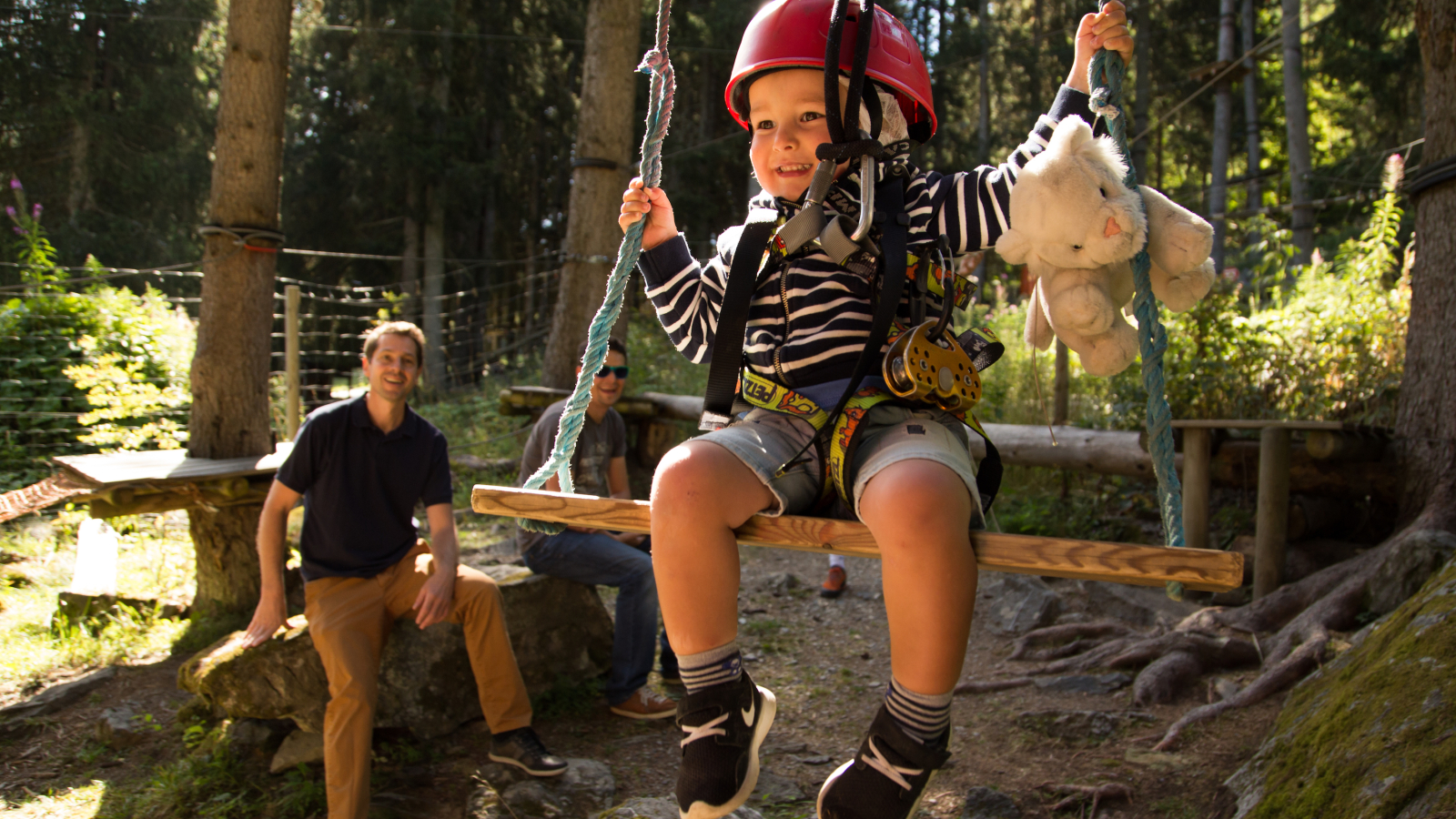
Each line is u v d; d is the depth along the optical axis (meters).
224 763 3.66
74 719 4.14
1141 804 3.26
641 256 2.00
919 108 1.88
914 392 1.60
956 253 1.81
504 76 23.16
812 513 1.72
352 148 21.23
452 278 22.80
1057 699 4.25
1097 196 1.65
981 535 1.49
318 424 3.67
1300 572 5.23
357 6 20.61
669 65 1.95
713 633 1.53
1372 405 5.76
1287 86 16.89
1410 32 20.38
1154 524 6.43
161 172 19.64
